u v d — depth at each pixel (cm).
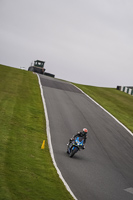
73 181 1602
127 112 4428
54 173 1652
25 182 1380
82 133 2091
